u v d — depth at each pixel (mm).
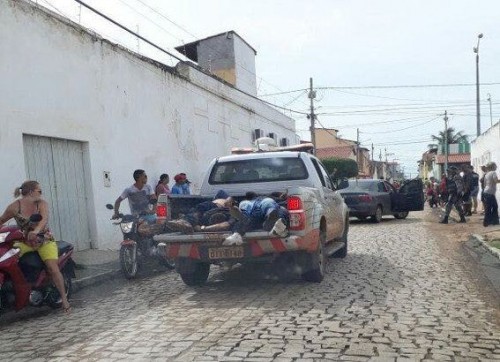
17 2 9711
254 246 7094
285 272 8898
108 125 12742
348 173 44656
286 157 8781
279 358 4398
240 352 4574
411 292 7008
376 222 18688
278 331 5215
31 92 9992
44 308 7129
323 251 8133
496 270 8641
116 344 4996
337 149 66562
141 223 9344
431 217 21141
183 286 8148
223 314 6039
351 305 6285
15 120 9523
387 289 7223
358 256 10562
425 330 5199
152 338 5141
